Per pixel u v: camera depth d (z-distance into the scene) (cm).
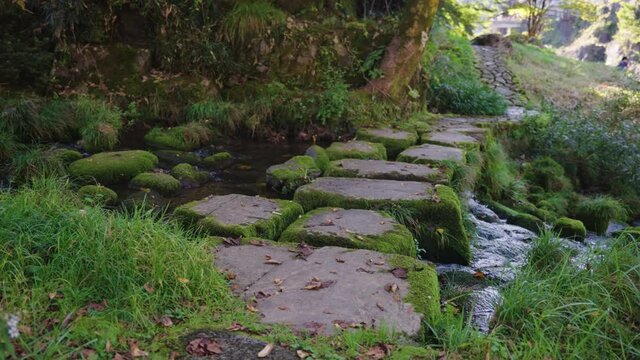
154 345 241
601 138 927
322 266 345
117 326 246
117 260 283
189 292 283
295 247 377
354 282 322
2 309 235
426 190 512
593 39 4044
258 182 616
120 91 772
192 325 262
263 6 873
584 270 361
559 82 1705
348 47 916
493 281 425
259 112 806
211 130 762
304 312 288
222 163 671
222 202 469
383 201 479
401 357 246
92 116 695
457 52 1533
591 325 295
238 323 269
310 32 893
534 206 753
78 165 572
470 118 1032
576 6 2631
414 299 305
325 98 839
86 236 292
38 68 731
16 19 748
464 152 701
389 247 393
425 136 796
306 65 882
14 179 536
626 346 304
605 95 1559
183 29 827
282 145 782
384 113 886
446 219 470
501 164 830
